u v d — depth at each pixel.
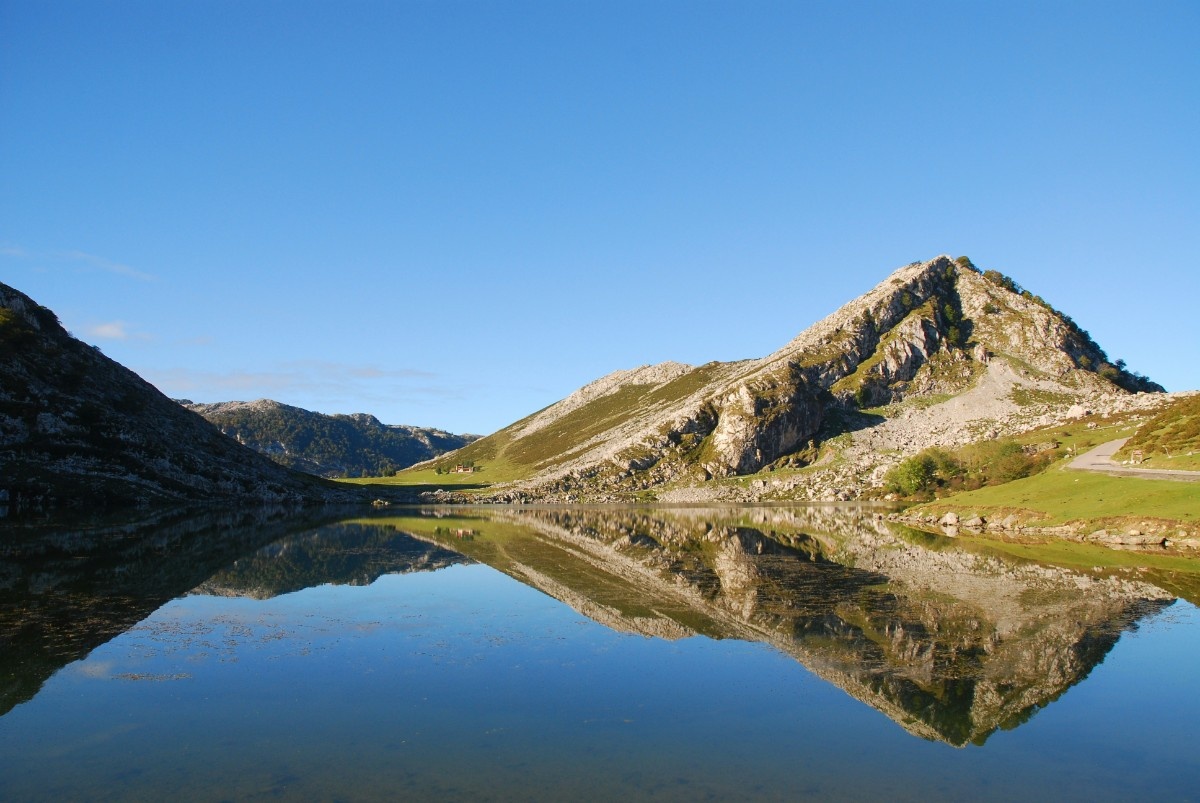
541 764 18.45
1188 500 60.44
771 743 19.89
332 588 43.84
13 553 54.25
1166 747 19.69
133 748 19.38
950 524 81.88
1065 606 36.84
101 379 140.75
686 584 45.66
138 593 40.28
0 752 19.05
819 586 44.25
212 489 131.25
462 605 38.84
